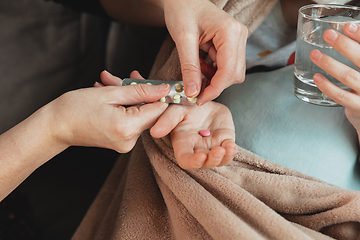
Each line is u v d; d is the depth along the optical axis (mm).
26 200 820
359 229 476
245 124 583
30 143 483
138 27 979
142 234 516
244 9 586
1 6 940
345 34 472
